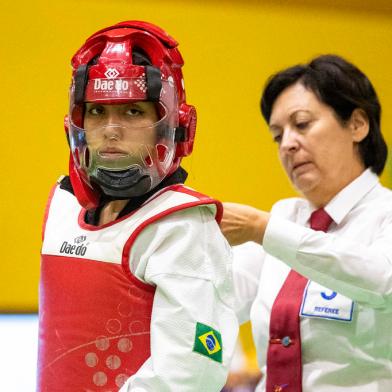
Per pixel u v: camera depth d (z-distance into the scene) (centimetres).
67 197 561
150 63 520
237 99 1148
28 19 1105
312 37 1179
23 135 1107
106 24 1120
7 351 1057
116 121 513
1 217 1107
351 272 643
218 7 1152
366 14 1196
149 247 501
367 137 743
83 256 514
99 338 502
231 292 520
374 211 712
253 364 1087
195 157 1135
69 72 1113
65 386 507
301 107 724
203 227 512
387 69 1197
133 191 510
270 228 655
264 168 1149
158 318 487
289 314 694
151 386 475
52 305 520
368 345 671
